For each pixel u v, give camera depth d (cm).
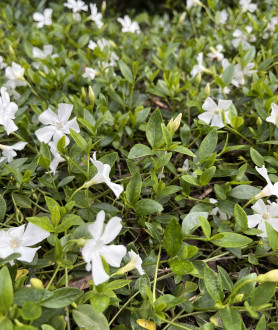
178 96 37
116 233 19
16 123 31
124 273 23
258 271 27
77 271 23
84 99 35
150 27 60
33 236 21
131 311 21
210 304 22
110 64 42
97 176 24
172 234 21
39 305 17
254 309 19
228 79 36
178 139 36
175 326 21
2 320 17
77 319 19
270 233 22
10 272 20
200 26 55
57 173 29
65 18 57
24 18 58
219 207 26
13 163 27
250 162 33
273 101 31
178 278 22
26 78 42
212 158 26
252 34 49
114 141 32
